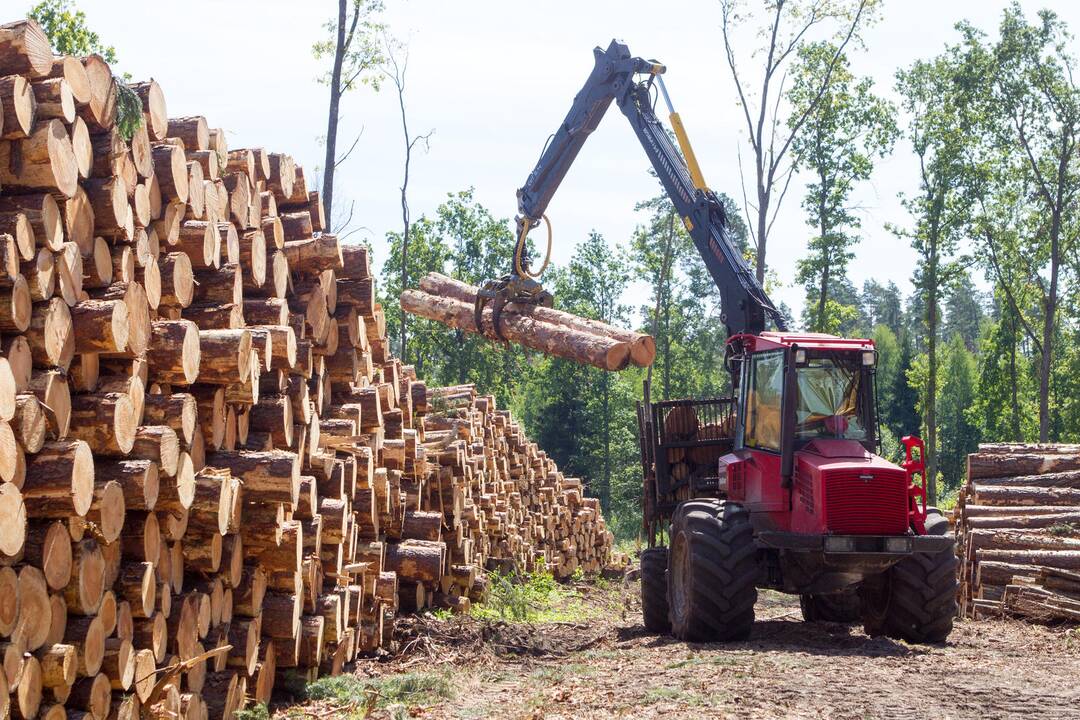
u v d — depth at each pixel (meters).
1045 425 43.47
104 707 5.36
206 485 6.34
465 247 58.06
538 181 13.45
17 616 4.69
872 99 42.66
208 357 6.35
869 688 7.42
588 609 17.41
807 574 10.11
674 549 11.02
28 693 4.77
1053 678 8.16
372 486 10.13
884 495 9.62
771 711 6.65
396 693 8.09
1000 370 54.66
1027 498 14.75
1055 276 43.81
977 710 6.79
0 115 4.89
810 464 9.88
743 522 10.25
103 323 5.28
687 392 67.31
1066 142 43.06
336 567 8.72
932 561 10.16
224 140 7.52
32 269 4.98
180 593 6.34
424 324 54.91
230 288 6.99
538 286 13.03
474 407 17.28
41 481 4.84
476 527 15.25
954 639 10.73
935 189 44.72
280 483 6.88
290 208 9.38
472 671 9.76
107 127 5.62
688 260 63.47
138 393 5.73
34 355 5.05
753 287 12.18
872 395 10.55
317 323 8.66
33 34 5.10
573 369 60.19
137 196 5.93
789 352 10.34
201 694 6.62
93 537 5.26
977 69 43.69
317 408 8.91
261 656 7.54
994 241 45.75
